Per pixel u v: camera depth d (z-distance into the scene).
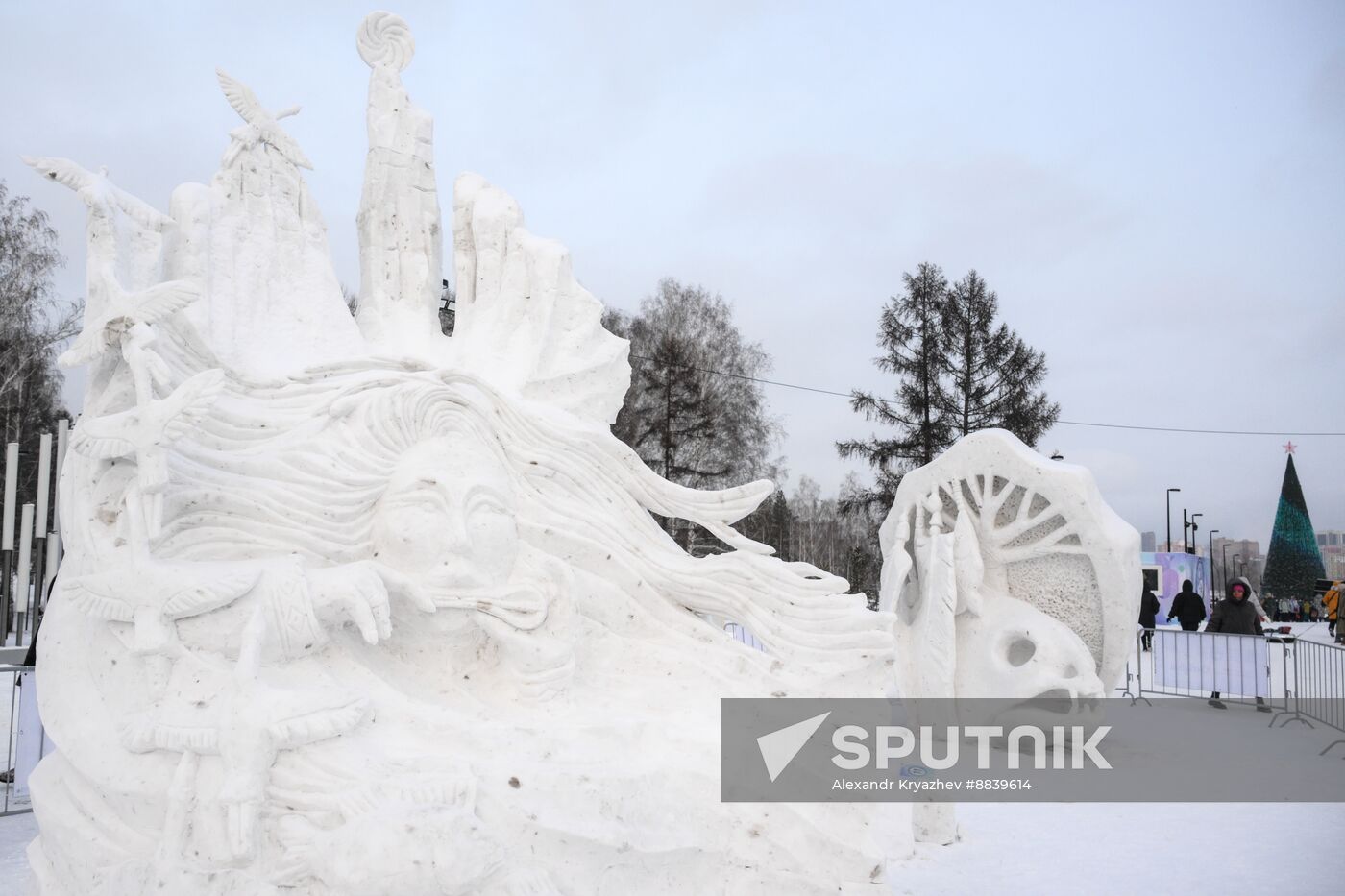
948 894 5.45
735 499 6.20
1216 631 13.34
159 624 4.22
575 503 5.88
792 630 5.65
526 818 3.92
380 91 7.12
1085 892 5.47
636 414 23.62
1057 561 8.85
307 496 4.99
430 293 7.05
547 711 4.87
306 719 3.98
